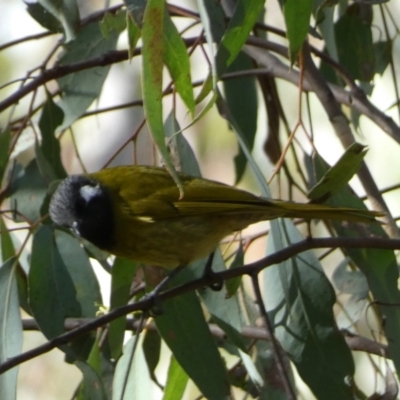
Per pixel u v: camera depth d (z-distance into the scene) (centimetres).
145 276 868
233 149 1377
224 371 784
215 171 1369
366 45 988
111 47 972
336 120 849
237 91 1017
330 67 1024
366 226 838
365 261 811
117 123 1459
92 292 842
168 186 822
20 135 955
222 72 646
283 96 1355
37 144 893
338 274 876
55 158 942
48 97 943
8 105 871
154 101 572
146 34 574
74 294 809
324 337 792
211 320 941
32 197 905
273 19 1361
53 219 828
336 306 1093
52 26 880
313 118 1343
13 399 737
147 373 766
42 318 793
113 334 805
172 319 789
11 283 793
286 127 1019
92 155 1445
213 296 806
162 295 700
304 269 810
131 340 777
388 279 805
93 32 970
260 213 770
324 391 780
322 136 1332
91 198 823
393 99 1302
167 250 823
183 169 855
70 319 873
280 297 819
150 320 929
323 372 786
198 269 862
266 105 1033
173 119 859
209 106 590
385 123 894
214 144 1385
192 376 779
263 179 787
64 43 926
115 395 772
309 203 734
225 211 788
